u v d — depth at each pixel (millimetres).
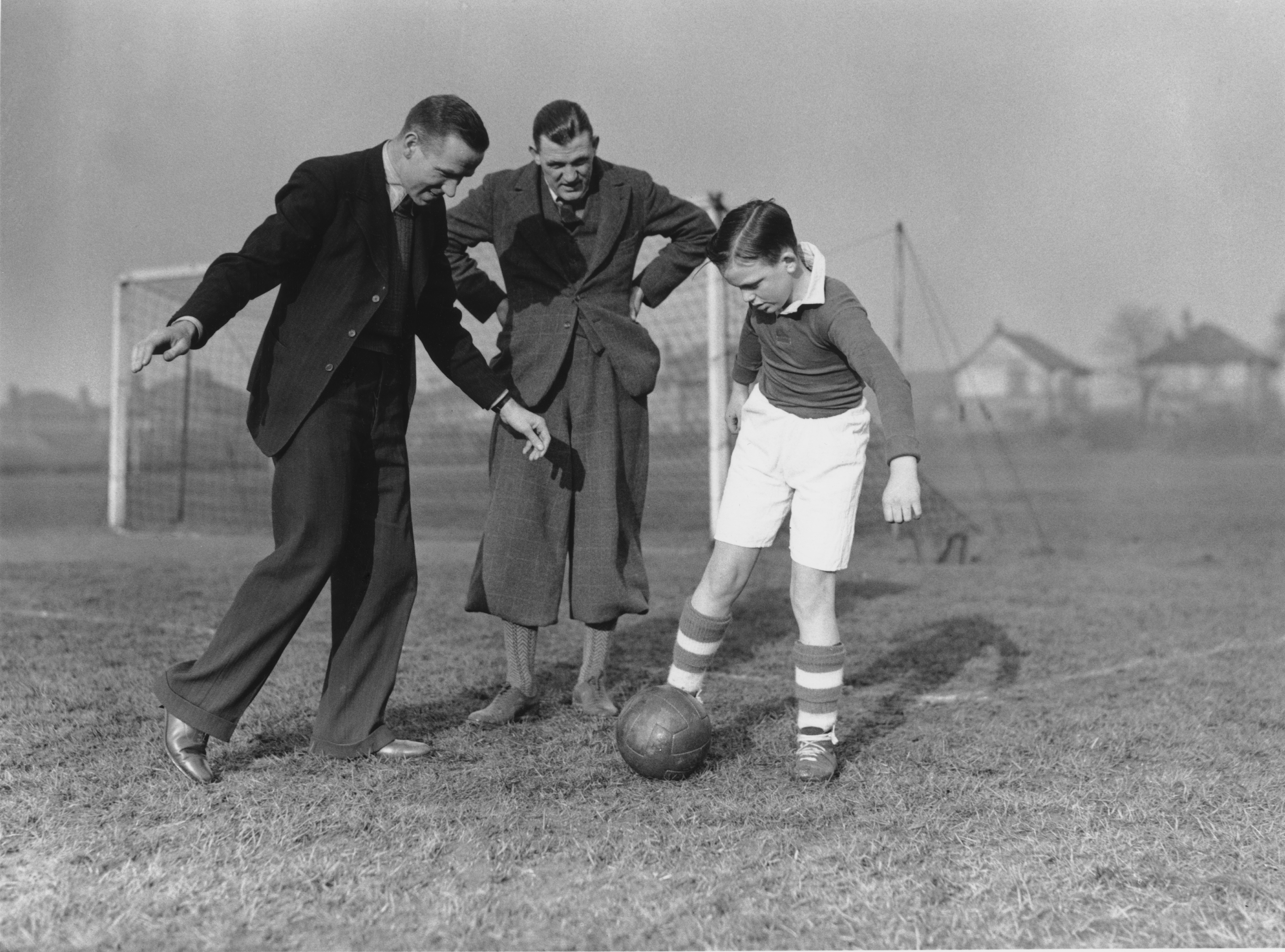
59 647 4879
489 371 3209
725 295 8766
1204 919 2033
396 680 3801
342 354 2768
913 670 4637
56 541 11234
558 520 3527
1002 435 41000
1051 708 3887
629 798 2723
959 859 2320
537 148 3326
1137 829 2531
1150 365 48094
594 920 2000
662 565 8500
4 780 2803
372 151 2881
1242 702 4016
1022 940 1938
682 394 10812
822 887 2158
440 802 2664
